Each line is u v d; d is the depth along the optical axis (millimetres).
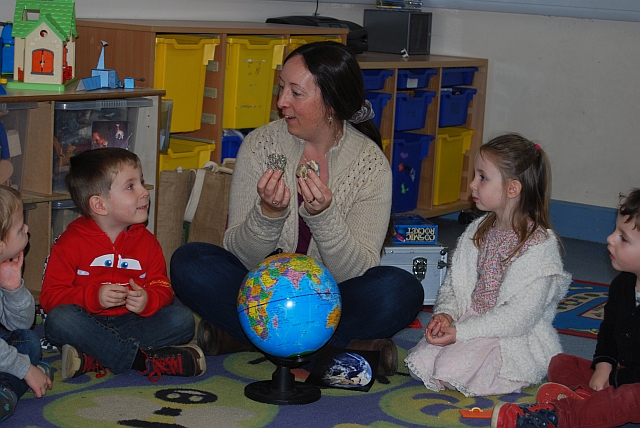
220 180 2551
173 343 1962
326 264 1930
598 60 3760
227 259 2000
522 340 1936
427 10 4207
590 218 3867
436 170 3809
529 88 3965
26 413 1636
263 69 3021
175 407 1696
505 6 3920
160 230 2609
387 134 3516
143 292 1885
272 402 1741
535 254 1919
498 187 1938
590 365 1882
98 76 2428
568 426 1628
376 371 1893
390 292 1945
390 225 2305
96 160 1946
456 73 3859
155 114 2523
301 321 1647
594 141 3826
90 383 1833
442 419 1720
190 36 2750
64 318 1839
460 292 2025
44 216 2287
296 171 1953
